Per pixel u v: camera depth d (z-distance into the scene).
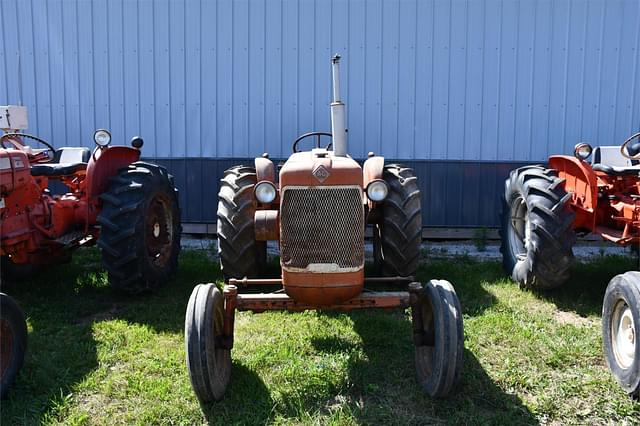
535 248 4.36
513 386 3.11
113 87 6.81
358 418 2.80
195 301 2.86
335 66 3.49
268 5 6.58
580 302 4.40
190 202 6.88
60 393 3.05
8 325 3.07
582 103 6.56
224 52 6.68
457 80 6.57
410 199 4.38
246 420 2.79
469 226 6.72
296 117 6.73
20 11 6.76
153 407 2.91
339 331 3.83
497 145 6.64
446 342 2.76
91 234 4.83
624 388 3.01
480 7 6.46
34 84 6.87
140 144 5.00
